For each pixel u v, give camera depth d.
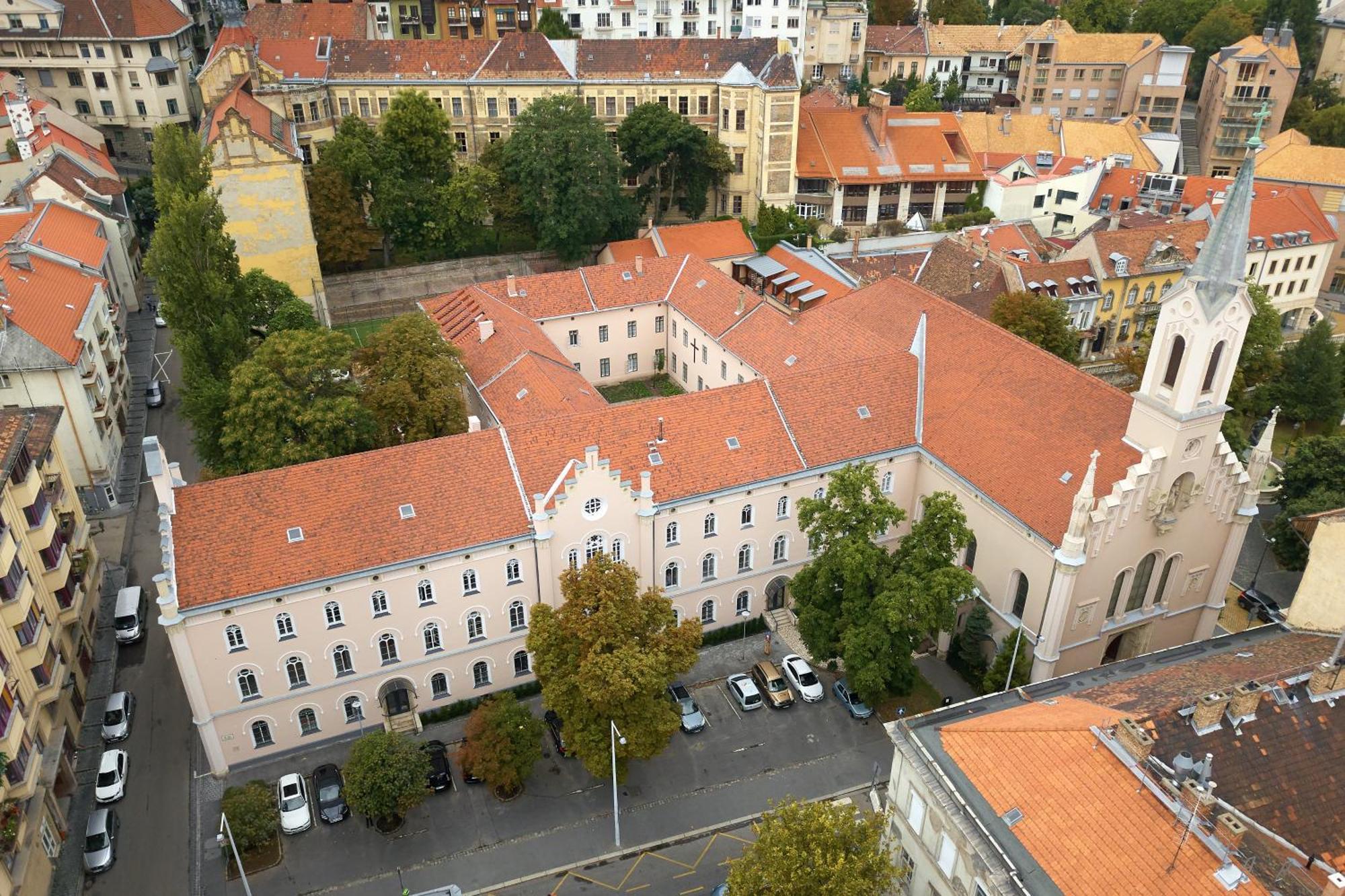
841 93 171.00
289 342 69.81
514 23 170.50
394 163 118.88
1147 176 137.38
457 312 95.44
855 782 61.41
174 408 103.25
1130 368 95.50
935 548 58.41
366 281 122.12
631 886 54.62
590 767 55.59
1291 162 143.75
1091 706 43.47
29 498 58.31
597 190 120.19
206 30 176.00
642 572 67.50
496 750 56.84
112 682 68.50
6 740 49.56
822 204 138.62
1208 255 55.75
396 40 137.88
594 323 103.00
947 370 75.69
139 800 59.50
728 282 101.69
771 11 172.38
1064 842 37.53
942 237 135.50
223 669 57.97
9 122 121.81
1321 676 41.69
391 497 60.97
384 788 54.66
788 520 71.56
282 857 55.97
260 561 57.34
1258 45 160.38
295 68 133.25
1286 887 34.44
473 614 63.38
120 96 148.62
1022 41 185.75
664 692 58.34
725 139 136.25
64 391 82.12
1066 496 62.81
